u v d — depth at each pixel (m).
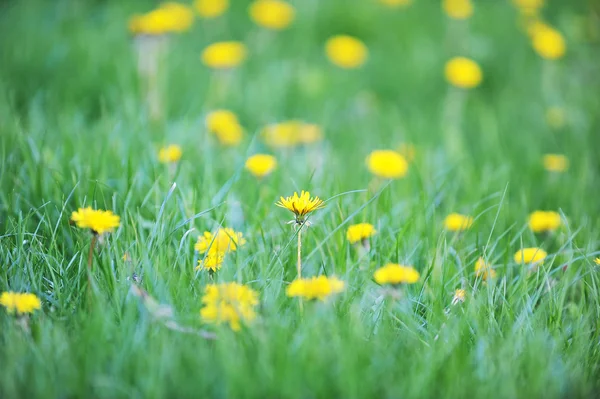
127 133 3.96
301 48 6.30
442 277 2.58
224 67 5.14
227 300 2.13
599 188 3.97
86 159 3.47
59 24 5.95
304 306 2.27
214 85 5.33
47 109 4.63
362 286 2.52
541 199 3.86
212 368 1.96
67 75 5.11
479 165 4.39
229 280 2.39
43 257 2.56
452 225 3.09
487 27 6.90
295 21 6.66
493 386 1.99
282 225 2.99
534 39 5.96
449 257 2.82
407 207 3.34
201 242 2.54
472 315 2.34
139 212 2.89
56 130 4.11
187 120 4.41
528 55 6.39
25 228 2.78
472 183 3.88
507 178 4.02
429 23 6.85
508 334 2.25
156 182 2.99
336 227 2.89
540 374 2.02
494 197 3.66
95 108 4.91
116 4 6.48
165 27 4.78
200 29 6.41
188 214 2.91
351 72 6.02
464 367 2.05
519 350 2.18
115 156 3.51
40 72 5.09
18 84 4.91
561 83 6.00
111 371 1.97
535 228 3.17
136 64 5.24
